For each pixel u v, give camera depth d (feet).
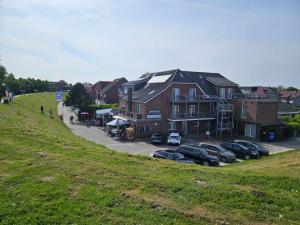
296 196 29.25
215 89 136.15
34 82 335.88
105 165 37.29
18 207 23.56
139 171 35.60
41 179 30.22
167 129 121.70
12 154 39.50
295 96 270.87
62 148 46.85
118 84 214.90
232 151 83.25
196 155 67.21
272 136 114.93
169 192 28.45
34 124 79.61
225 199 27.32
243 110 122.72
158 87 125.49
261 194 28.84
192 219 22.76
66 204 24.40
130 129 109.70
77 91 170.60
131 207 24.40
